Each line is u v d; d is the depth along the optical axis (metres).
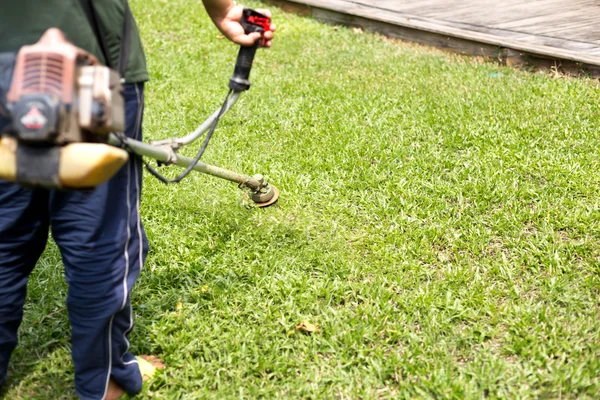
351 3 7.79
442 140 4.46
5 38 2.06
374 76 5.76
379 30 7.11
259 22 2.50
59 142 1.81
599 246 3.30
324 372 2.64
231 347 2.76
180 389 2.59
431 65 5.98
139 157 2.32
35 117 1.75
